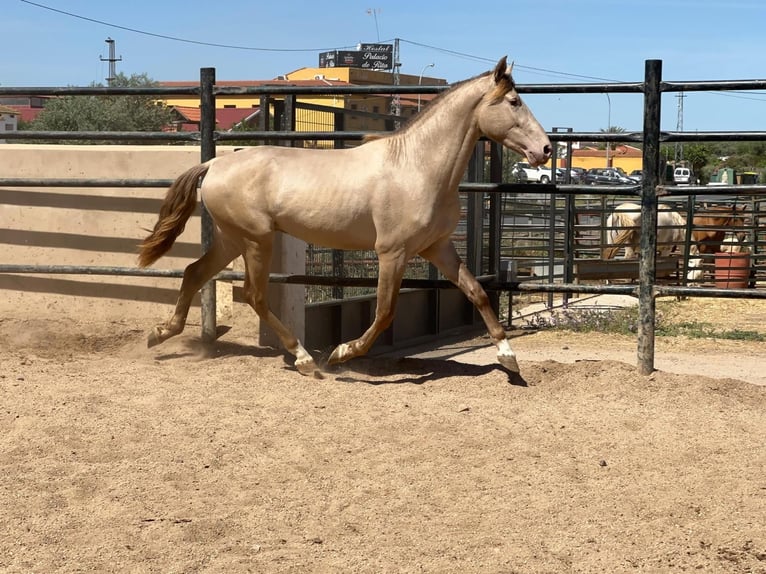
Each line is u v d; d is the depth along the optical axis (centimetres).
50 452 468
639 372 632
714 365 853
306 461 466
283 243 715
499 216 940
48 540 371
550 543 372
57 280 808
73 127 3002
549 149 579
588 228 1259
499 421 534
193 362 677
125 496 416
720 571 346
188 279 687
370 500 418
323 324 850
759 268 1274
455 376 636
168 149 775
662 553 362
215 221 641
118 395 571
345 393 590
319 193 604
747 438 512
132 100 3130
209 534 378
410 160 596
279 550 362
